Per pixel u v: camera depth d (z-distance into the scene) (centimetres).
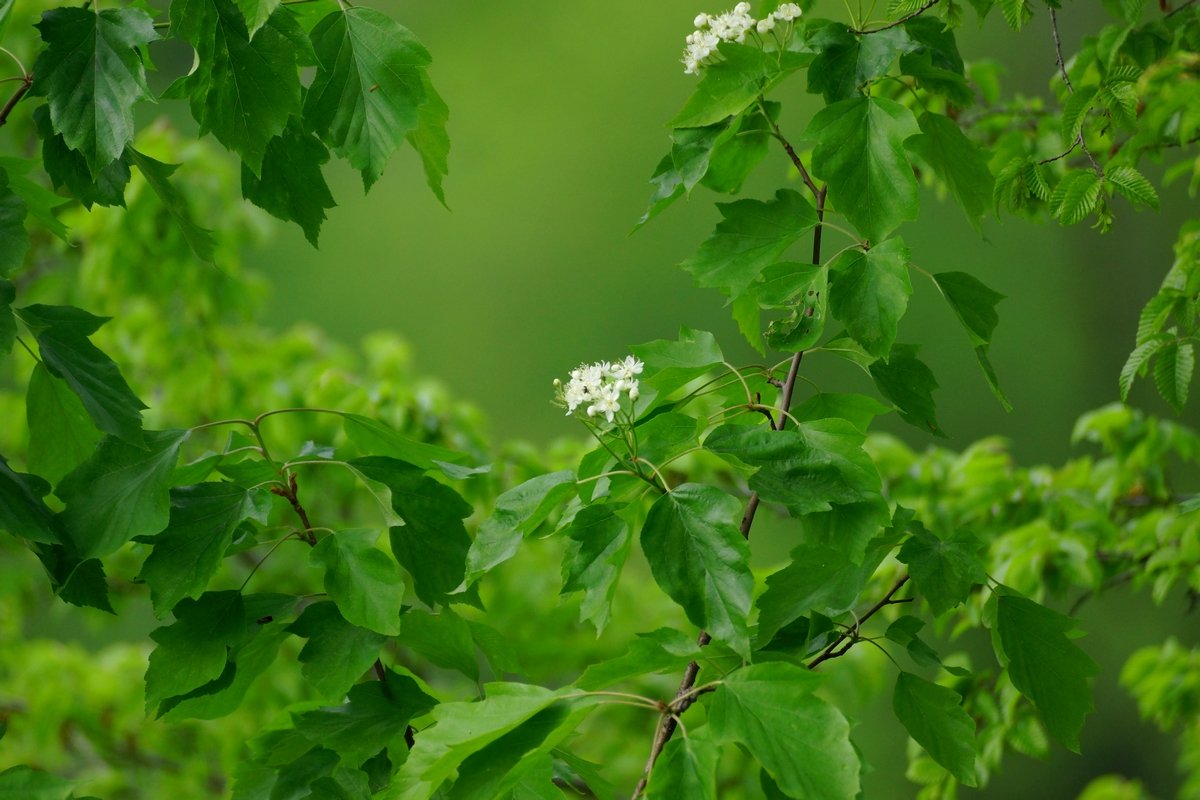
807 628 432
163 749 737
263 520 431
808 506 424
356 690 436
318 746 436
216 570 430
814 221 434
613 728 704
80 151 433
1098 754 1446
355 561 430
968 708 522
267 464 436
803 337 430
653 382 433
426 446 439
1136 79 445
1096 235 1747
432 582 436
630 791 677
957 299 432
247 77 428
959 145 436
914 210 429
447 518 436
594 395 426
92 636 1123
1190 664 628
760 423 434
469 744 418
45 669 739
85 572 431
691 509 422
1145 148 484
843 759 416
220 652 432
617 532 423
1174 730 1417
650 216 441
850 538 427
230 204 757
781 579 429
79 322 430
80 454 436
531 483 427
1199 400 1470
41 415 435
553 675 704
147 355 748
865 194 430
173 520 431
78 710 720
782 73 434
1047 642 430
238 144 430
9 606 784
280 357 775
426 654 439
